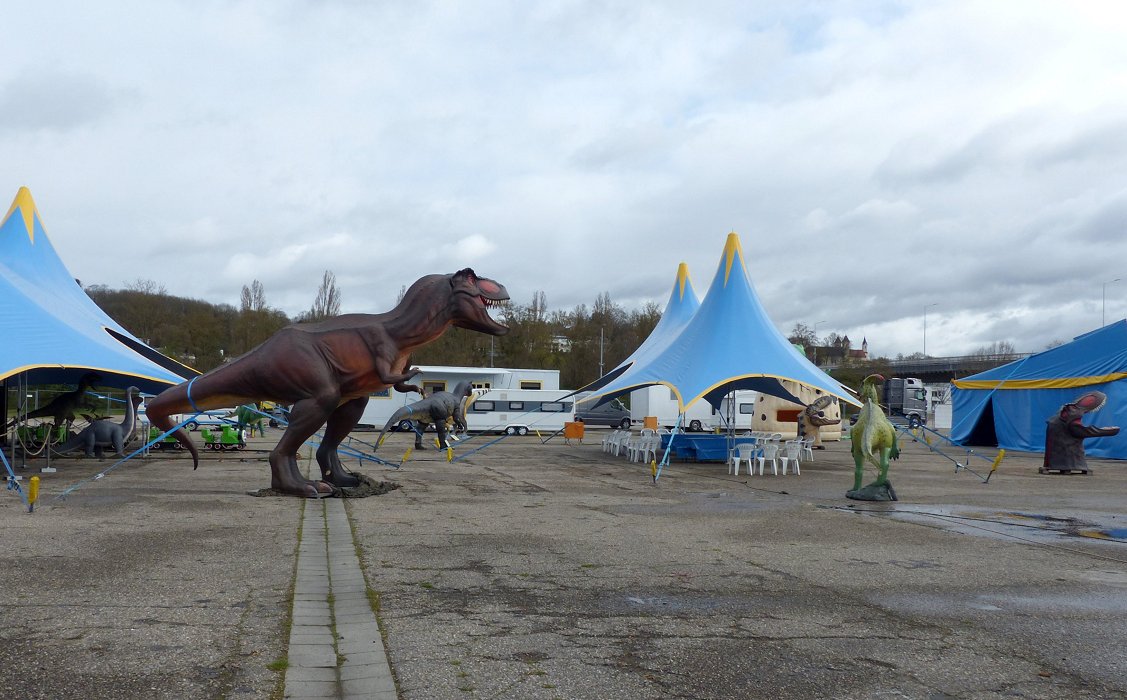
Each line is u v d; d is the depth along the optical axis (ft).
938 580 23.17
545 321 210.79
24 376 59.62
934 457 78.28
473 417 115.85
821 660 15.98
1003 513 38.40
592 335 218.18
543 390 118.11
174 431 50.93
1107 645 17.11
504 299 42.96
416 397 118.73
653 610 19.53
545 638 17.17
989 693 14.35
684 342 64.08
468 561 24.93
